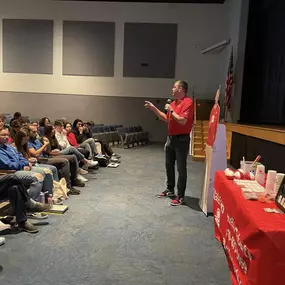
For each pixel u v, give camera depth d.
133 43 10.65
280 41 6.83
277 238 1.40
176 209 3.42
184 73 10.66
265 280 1.43
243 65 8.95
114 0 10.41
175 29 10.51
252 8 8.57
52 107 11.05
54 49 10.78
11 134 4.04
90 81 10.87
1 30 10.80
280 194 1.81
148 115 10.91
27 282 1.90
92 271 2.06
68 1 10.56
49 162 3.82
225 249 2.29
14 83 11.00
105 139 8.81
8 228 2.67
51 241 2.49
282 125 6.41
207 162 3.39
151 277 2.02
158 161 6.64
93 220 2.99
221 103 10.43
